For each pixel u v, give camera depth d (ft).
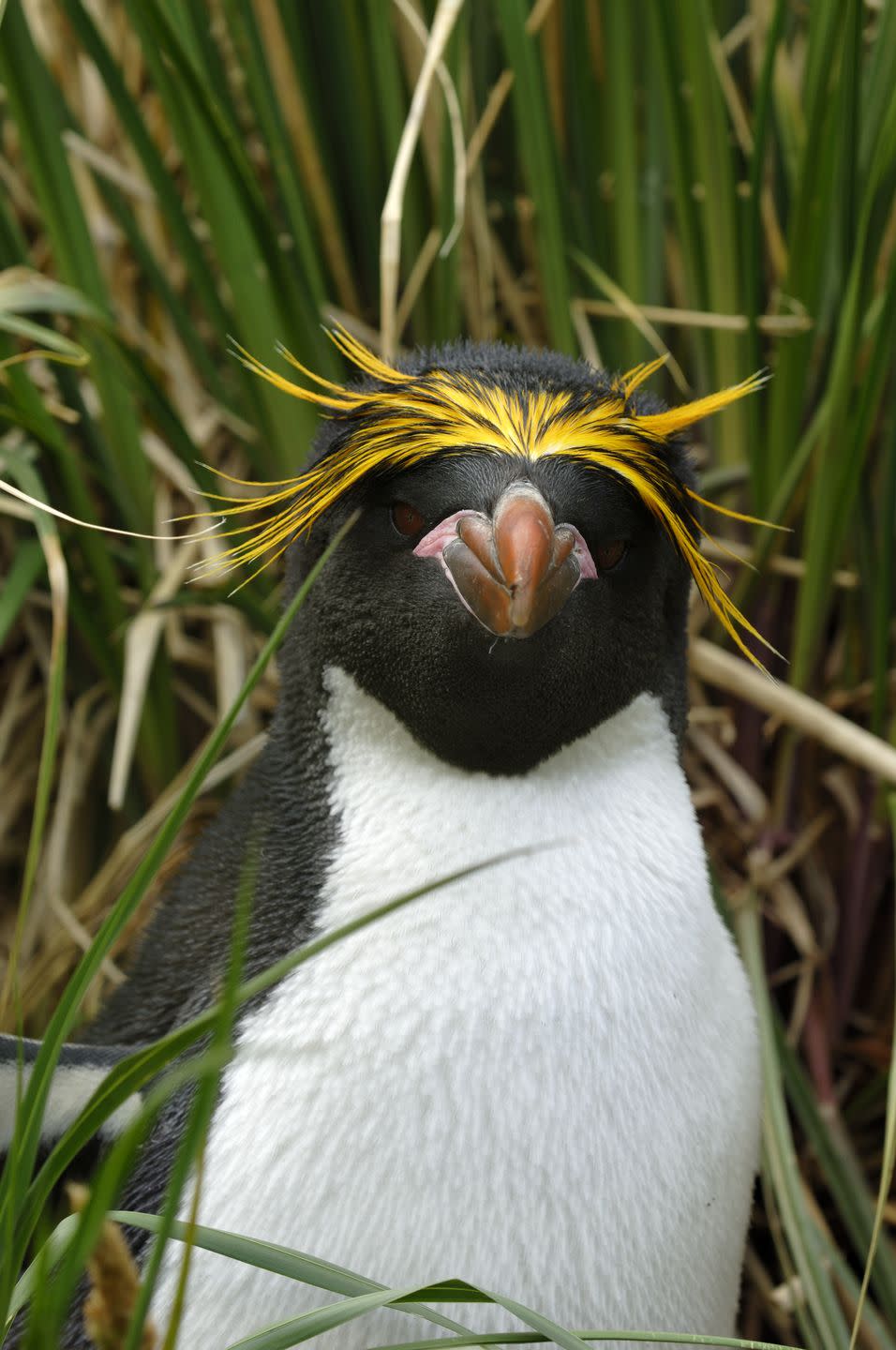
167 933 14.26
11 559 20.47
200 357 19.04
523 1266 11.14
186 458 18.13
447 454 12.22
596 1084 11.48
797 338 17.61
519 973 11.55
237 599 17.90
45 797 10.79
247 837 13.66
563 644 12.09
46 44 19.98
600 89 19.12
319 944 8.62
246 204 16.60
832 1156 17.26
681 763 14.16
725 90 18.39
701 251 18.26
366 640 12.53
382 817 12.55
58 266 17.97
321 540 13.25
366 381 15.11
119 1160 7.61
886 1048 18.72
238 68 19.86
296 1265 9.32
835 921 18.86
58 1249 8.69
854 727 17.47
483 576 11.59
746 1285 17.71
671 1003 12.09
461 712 12.25
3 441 18.30
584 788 12.75
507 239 20.57
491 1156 11.11
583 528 12.17
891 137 16.11
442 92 17.97
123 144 20.26
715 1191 12.23
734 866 19.11
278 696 14.26
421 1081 11.17
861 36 15.85
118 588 18.63
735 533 19.04
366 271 19.53
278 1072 11.35
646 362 19.49
